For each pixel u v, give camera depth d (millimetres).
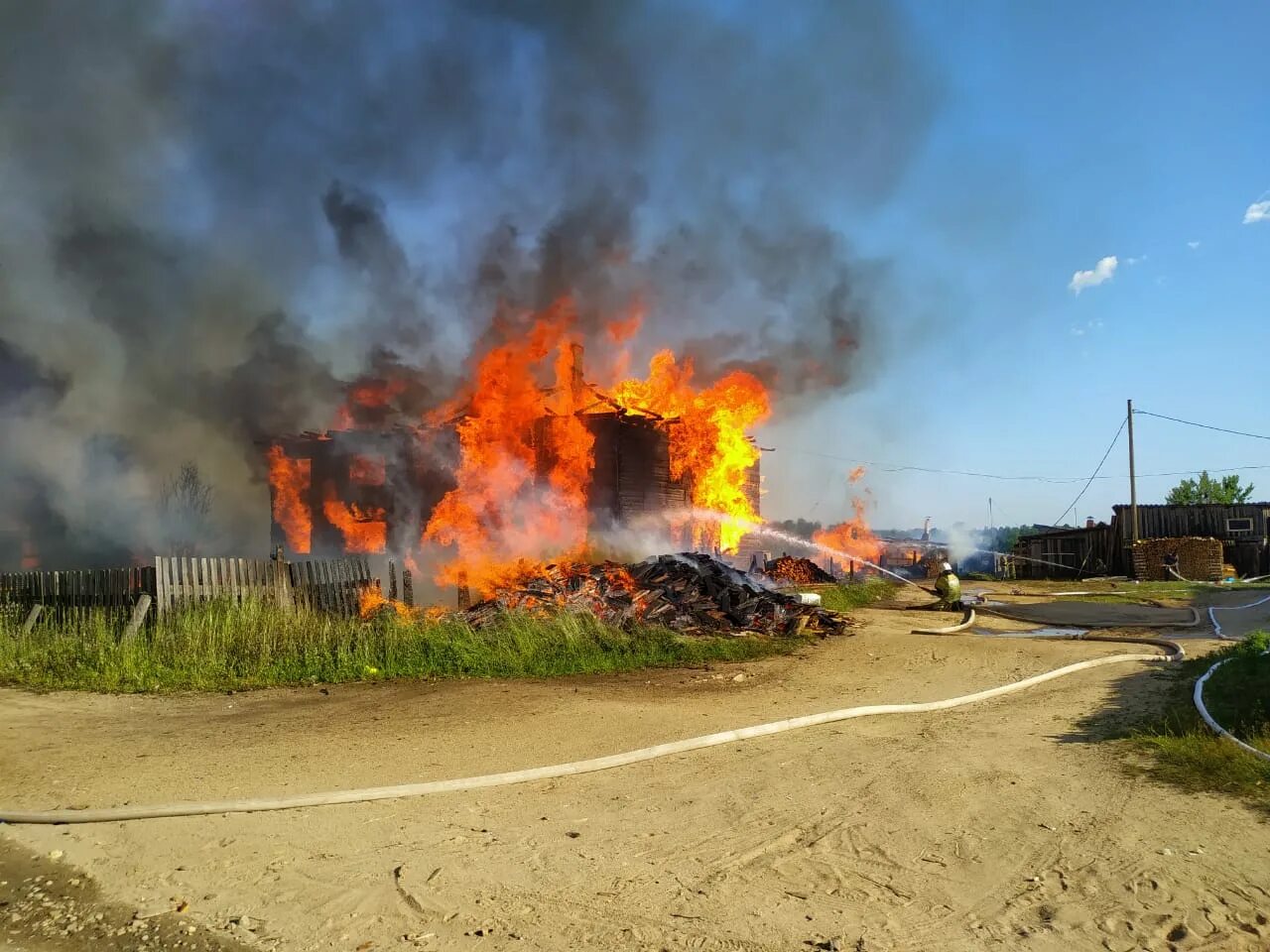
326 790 5719
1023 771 6109
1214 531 38469
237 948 3664
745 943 3594
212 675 10477
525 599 14383
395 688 9984
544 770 6078
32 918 3957
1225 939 3562
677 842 4777
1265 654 10102
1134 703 8359
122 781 5961
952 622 17562
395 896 4102
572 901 4023
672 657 11961
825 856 4559
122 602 12492
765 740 7207
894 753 6703
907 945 3562
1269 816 4953
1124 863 4352
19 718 8297
